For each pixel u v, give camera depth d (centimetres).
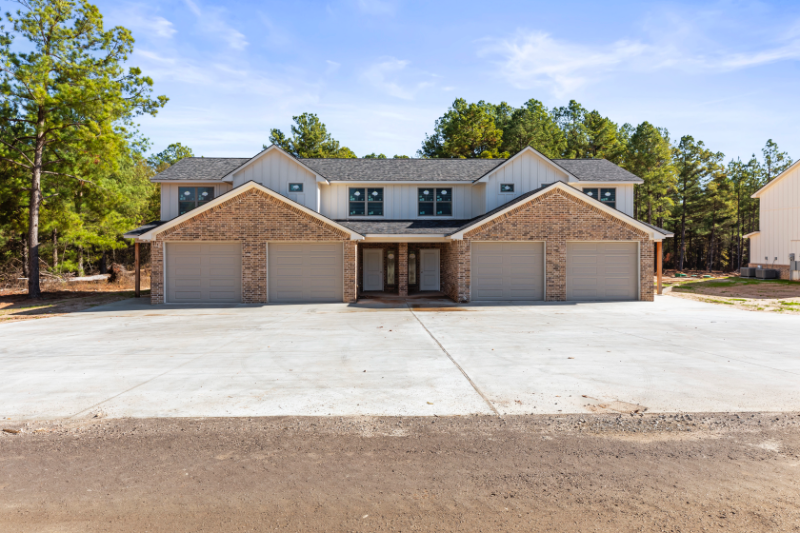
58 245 3516
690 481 384
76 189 2542
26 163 2338
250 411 565
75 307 1792
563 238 1881
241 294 1856
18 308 1814
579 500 356
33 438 485
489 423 519
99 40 2230
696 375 718
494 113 5631
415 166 2369
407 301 1911
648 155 4444
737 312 1548
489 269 1894
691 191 5034
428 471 406
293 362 830
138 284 2136
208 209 1841
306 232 1852
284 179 2147
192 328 1245
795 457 428
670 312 1550
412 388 658
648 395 616
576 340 1033
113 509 347
